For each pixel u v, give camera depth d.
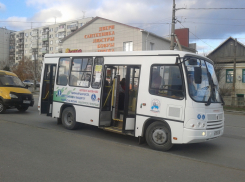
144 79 7.08
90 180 4.57
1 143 7.09
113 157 6.06
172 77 6.56
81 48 34.22
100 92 8.19
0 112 12.73
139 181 4.60
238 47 31.80
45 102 10.34
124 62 7.63
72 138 7.92
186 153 6.79
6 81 13.44
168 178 4.80
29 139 7.64
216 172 5.24
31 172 4.92
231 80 30.73
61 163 5.50
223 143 8.13
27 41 88.00
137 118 7.15
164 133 6.69
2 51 92.44
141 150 6.77
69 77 9.33
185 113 6.23
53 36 79.69
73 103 9.10
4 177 4.65
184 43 40.31
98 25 32.16
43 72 10.27
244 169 5.52
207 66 7.11
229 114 19.52
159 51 6.90
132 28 28.91
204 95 6.55
